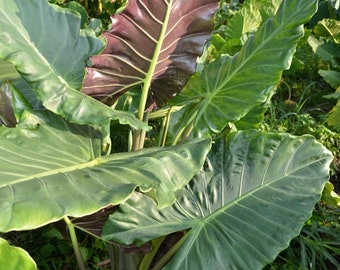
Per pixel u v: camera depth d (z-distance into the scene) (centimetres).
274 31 216
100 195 149
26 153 168
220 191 214
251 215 203
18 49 180
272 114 436
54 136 183
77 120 178
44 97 177
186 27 206
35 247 276
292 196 210
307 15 207
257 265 185
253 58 217
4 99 213
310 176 218
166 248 236
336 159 401
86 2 504
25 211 132
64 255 271
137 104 264
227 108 215
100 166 173
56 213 135
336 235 297
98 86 210
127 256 217
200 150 185
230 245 190
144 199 192
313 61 574
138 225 186
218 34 486
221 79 225
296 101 528
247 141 227
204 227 197
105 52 201
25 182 147
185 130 228
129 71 210
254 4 462
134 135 227
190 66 216
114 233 182
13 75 221
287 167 221
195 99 229
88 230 201
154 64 209
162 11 195
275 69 208
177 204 203
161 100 228
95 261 269
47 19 200
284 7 217
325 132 417
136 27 198
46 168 160
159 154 179
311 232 294
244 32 466
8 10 189
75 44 204
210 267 184
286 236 194
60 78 192
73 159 174
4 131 176
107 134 195
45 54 195
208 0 202
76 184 154
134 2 192
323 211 318
